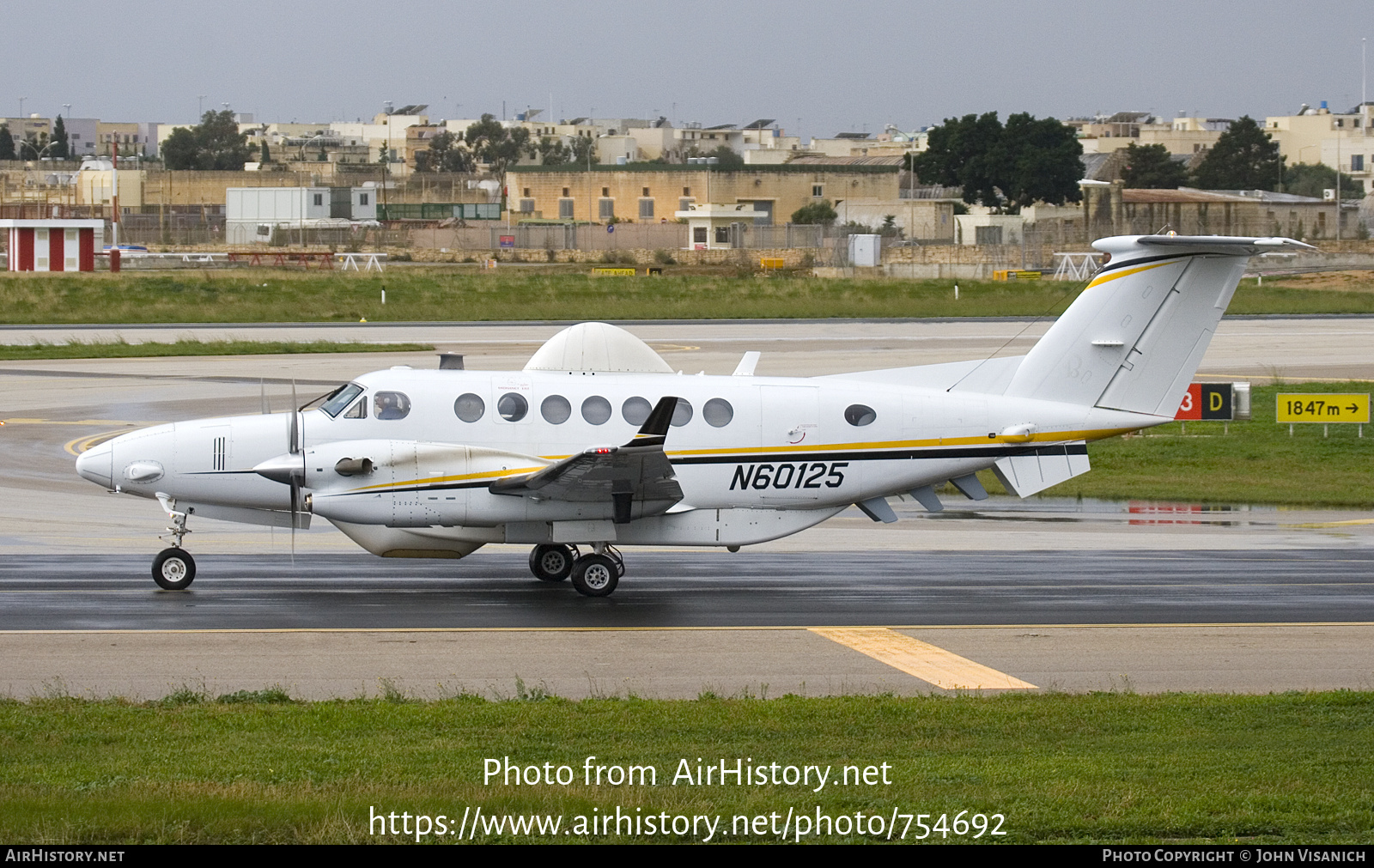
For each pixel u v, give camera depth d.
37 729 40.66
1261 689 49.94
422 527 65.12
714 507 69.12
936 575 72.62
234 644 54.16
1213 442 128.50
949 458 70.56
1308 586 69.94
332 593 64.81
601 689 48.75
